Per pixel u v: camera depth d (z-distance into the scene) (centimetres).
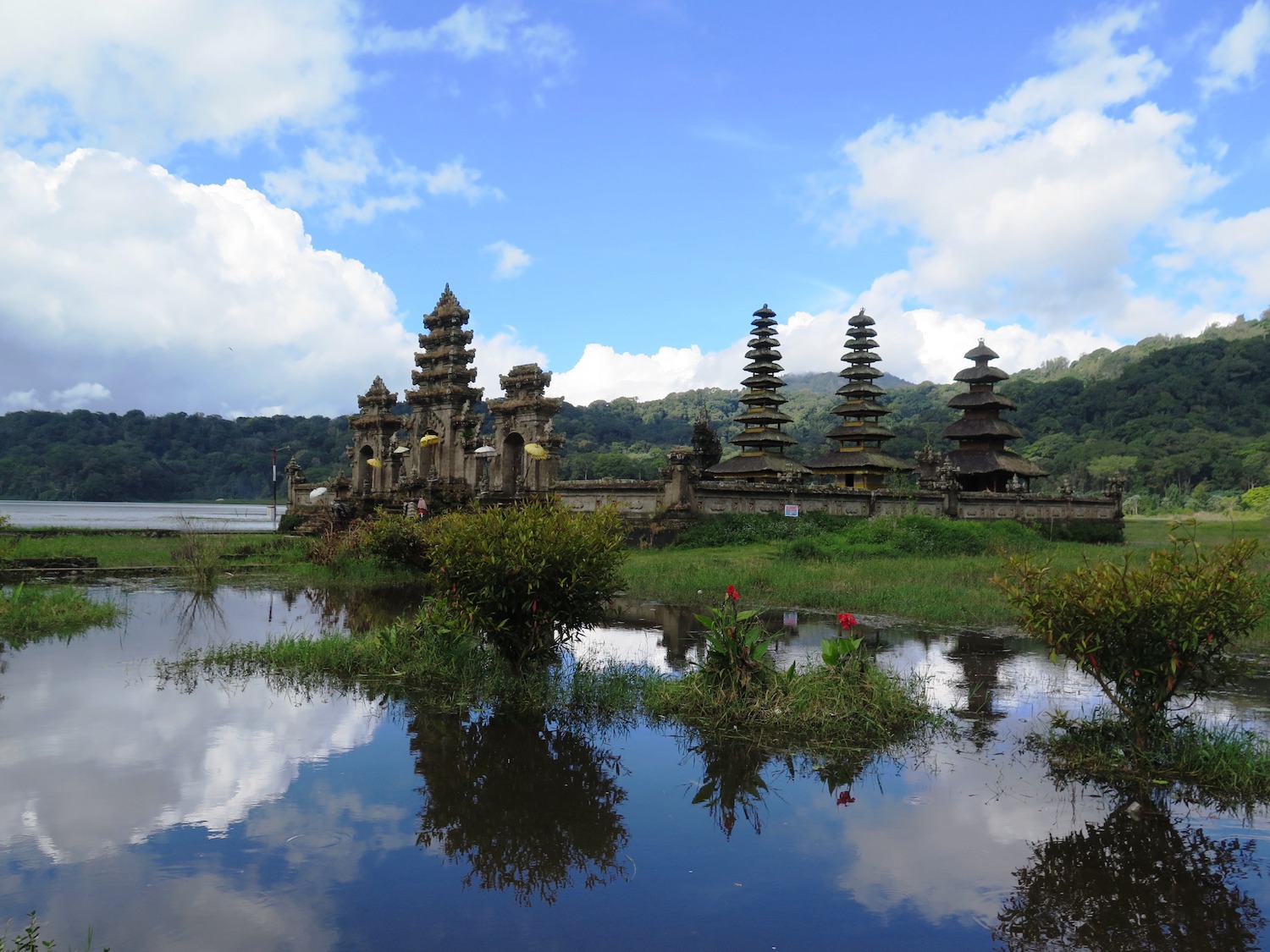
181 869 643
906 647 1544
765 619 1859
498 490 4250
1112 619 873
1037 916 596
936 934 571
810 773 884
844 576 2391
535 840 713
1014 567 1016
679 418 18812
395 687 1209
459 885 631
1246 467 10231
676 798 810
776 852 694
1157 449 11644
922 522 3466
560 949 545
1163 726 918
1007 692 1214
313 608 2044
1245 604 857
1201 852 699
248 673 1278
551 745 963
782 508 3931
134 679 1223
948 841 718
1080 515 5159
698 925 579
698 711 1066
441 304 4912
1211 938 574
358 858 671
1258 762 856
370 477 5525
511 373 4434
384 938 555
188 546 2870
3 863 644
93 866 644
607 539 1312
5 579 2341
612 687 1164
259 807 766
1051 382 15575
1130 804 794
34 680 1197
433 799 796
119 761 873
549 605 1241
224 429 16150
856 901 615
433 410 4850
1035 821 759
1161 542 4797
